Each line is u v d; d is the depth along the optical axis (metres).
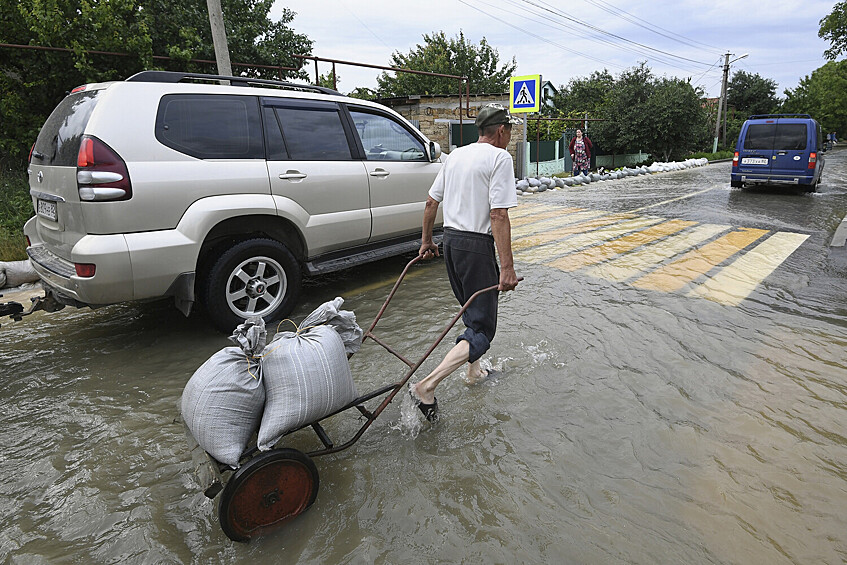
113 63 9.14
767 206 10.73
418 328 4.40
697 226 8.54
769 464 2.62
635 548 2.13
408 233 5.64
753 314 4.59
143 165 3.66
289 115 4.57
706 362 3.70
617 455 2.72
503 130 3.05
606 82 39.84
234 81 4.46
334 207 4.81
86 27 8.78
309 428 3.02
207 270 4.04
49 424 3.11
